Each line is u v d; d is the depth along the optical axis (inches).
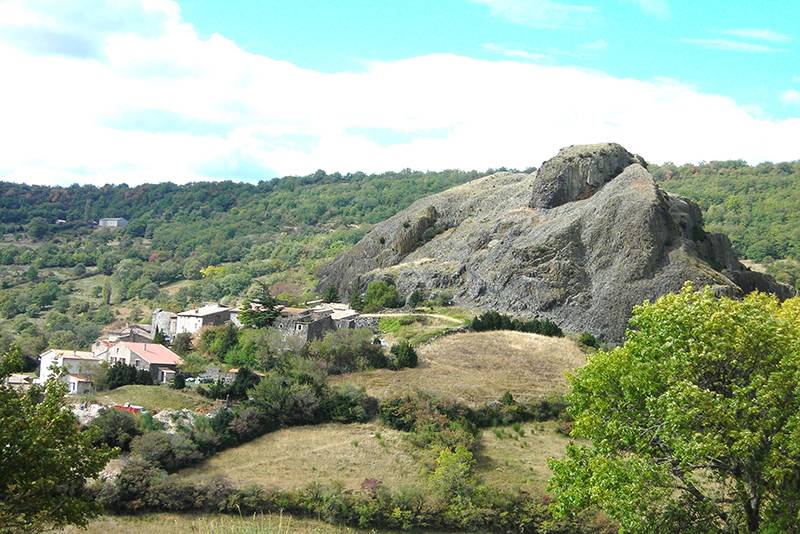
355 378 4062.5
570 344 4584.2
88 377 4210.1
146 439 3093.0
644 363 1804.9
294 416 3555.6
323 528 2731.3
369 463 3196.4
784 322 1750.7
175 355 4655.5
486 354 4414.4
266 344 4515.3
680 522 1695.4
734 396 1679.4
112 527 2576.3
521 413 3730.3
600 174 5880.9
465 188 7253.9
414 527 2802.7
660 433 1732.3
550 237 5329.7
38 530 1839.3
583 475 1836.9
